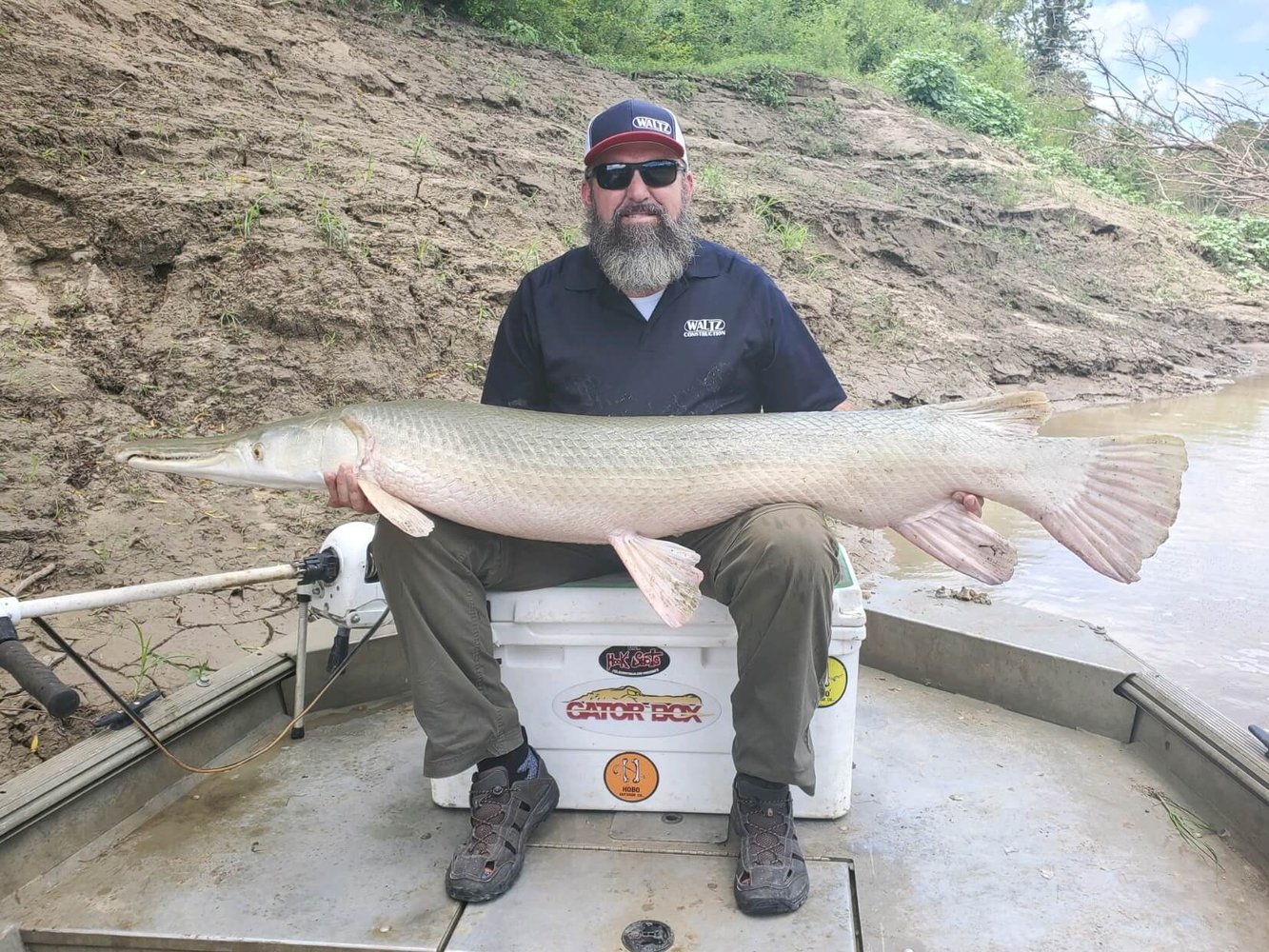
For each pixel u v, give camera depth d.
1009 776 3.07
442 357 6.78
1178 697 3.12
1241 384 12.27
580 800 2.85
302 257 6.63
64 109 6.85
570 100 11.29
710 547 2.69
